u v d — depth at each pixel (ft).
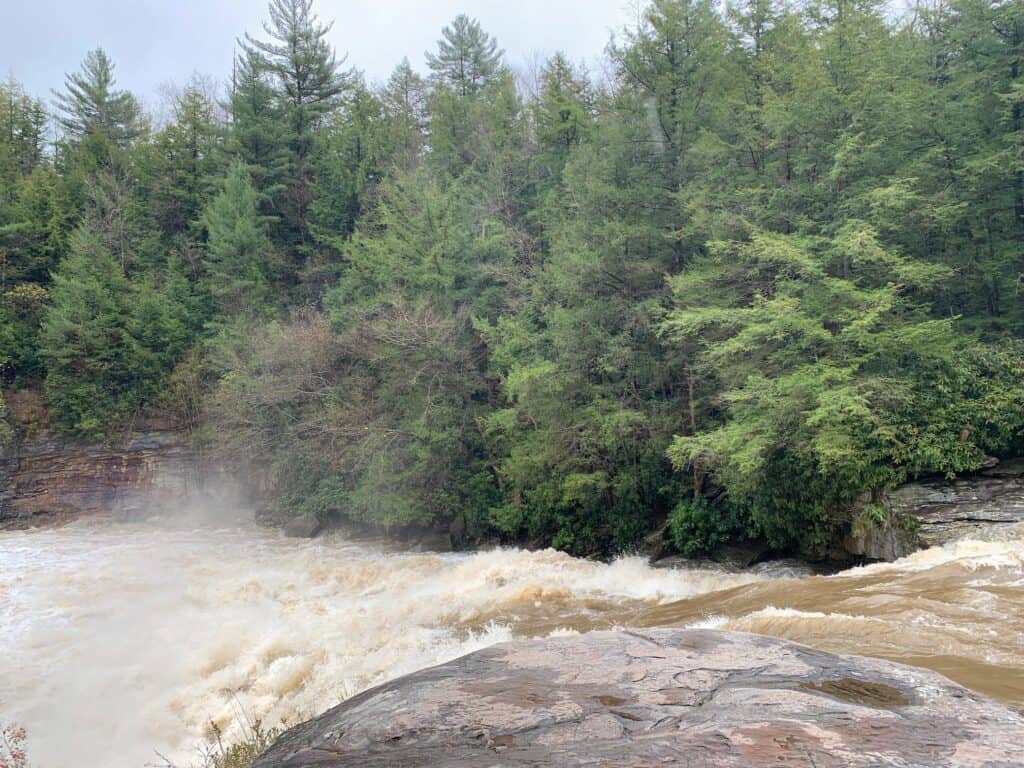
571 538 73.46
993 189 64.13
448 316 83.82
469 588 48.91
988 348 54.08
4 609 49.19
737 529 64.69
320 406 95.50
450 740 8.16
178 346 124.47
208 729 29.01
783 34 74.33
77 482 115.34
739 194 61.77
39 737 28.60
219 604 49.08
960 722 7.85
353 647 36.14
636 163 73.15
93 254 127.65
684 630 13.51
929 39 75.72
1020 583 28.94
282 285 129.59
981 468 50.57
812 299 54.70
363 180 131.23
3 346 119.44
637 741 7.49
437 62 171.53
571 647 12.38
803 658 11.16
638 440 70.23
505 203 100.07
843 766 6.41
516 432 77.41
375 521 87.71
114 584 57.21
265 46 145.38
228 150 140.77
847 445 49.78
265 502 109.29
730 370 58.29
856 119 57.21
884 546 52.01
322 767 7.85
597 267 68.59
